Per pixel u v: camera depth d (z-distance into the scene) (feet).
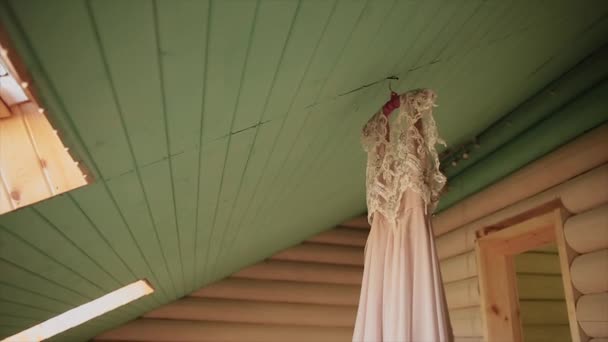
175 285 11.16
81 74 2.39
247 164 5.54
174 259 8.25
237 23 2.78
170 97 3.10
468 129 9.55
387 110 5.04
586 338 6.93
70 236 4.04
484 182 9.96
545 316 12.02
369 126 5.28
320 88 4.54
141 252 6.48
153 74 2.76
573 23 6.06
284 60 3.56
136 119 3.08
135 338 13.23
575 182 7.41
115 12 2.16
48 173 3.18
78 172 3.29
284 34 3.21
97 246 4.89
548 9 5.40
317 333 14.42
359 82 4.99
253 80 3.58
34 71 2.21
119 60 2.48
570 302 7.16
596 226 6.80
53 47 2.13
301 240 15.12
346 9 3.34
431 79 6.08
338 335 14.52
